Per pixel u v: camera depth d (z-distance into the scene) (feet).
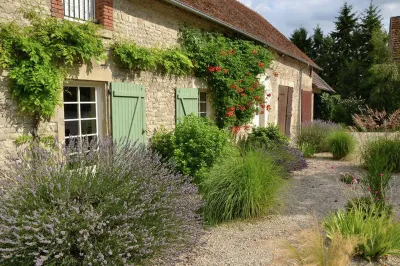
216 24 26.30
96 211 9.58
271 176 16.11
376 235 11.30
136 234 9.70
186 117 20.33
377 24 90.33
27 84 13.56
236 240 12.89
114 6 17.87
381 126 26.71
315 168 26.63
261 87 30.22
